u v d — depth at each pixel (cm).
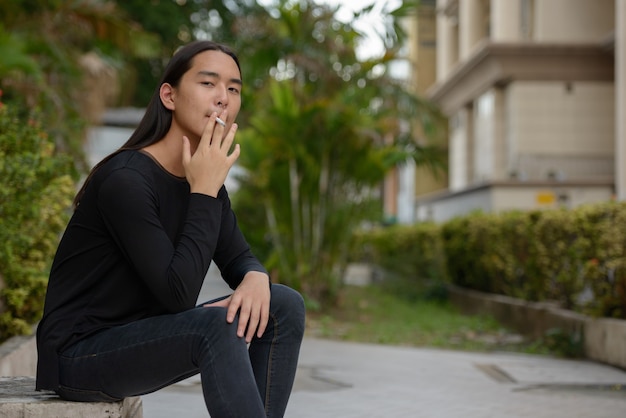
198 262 265
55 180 629
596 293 872
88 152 1491
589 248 891
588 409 583
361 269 2678
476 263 1370
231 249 307
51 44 1256
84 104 1443
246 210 1412
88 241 276
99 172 277
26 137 612
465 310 1398
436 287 1562
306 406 557
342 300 1359
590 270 857
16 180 538
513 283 1216
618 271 835
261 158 1232
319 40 1415
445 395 625
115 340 269
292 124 1212
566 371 768
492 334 1109
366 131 1249
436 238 1653
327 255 1304
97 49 1608
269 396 283
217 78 280
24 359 513
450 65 3572
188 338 262
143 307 281
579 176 2562
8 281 579
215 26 3145
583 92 2589
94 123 1486
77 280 279
